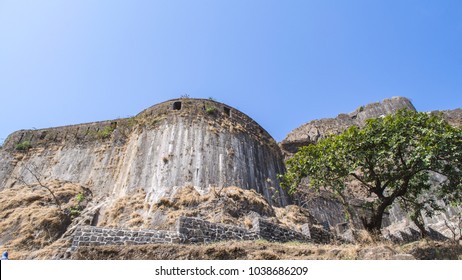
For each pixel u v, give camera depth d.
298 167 17.19
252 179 26.75
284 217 24.62
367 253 10.99
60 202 24.70
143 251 11.97
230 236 15.82
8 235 20.66
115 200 24.09
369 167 15.84
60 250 14.33
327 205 35.88
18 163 31.53
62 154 31.91
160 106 30.42
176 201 22.02
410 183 16.53
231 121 30.20
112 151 30.86
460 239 17.09
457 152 13.50
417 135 14.73
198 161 25.39
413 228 26.09
